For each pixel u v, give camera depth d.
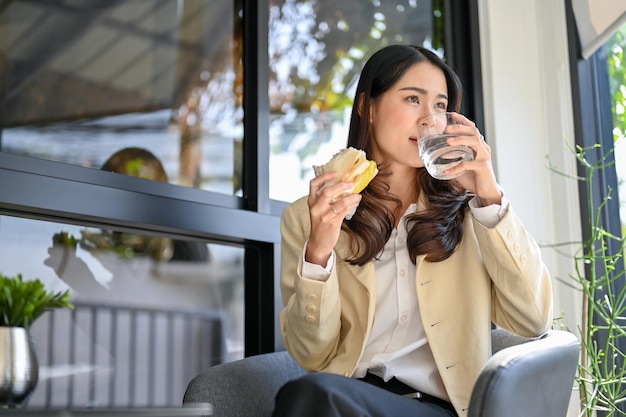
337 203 1.64
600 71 2.84
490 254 1.72
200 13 2.44
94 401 2.32
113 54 2.27
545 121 2.89
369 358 1.76
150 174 2.28
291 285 1.87
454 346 1.73
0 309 2.06
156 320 2.42
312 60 2.61
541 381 1.46
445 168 1.67
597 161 2.65
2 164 1.89
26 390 1.59
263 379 1.86
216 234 2.22
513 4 2.93
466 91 2.89
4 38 2.11
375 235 1.81
